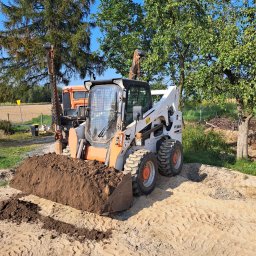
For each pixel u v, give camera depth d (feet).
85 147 24.41
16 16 77.97
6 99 84.38
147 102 26.58
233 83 33.37
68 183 20.10
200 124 58.29
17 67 80.28
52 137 64.69
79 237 17.84
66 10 76.69
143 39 48.93
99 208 18.74
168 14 42.14
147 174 23.45
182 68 42.39
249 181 27.96
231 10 32.17
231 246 17.47
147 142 25.84
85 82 25.31
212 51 31.45
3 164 34.35
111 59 54.29
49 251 16.43
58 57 75.82
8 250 16.42
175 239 18.04
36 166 22.50
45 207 21.43
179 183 26.40
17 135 68.49
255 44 28.84
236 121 57.88
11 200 22.26
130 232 18.58
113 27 51.21
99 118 24.49
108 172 20.66
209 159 36.17
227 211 21.71
